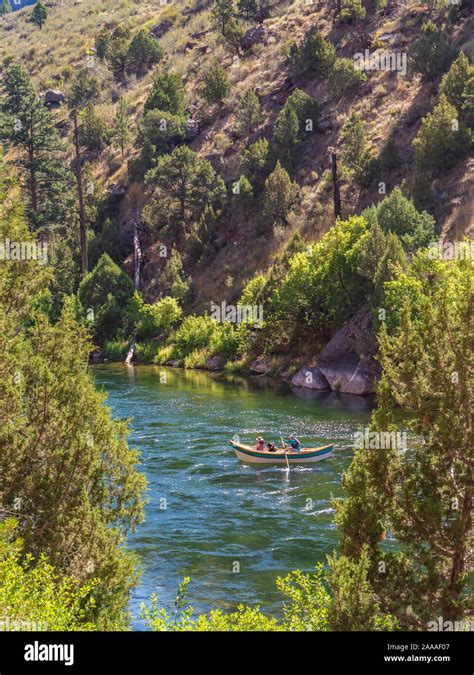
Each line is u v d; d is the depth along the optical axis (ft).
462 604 36.45
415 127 216.95
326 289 168.86
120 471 51.13
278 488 88.12
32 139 253.03
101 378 179.63
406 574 37.32
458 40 232.32
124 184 277.85
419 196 182.80
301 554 66.90
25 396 48.52
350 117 230.07
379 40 256.11
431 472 37.88
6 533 37.86
